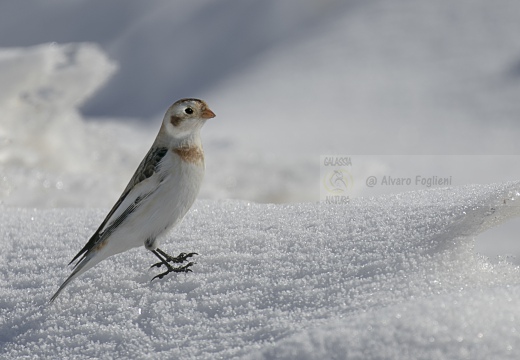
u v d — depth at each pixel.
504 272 5.14
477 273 5.06
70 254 6.25
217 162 16.14
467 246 5.27
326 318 4.70
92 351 4.98
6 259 6.23
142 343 4.95
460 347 4.07
